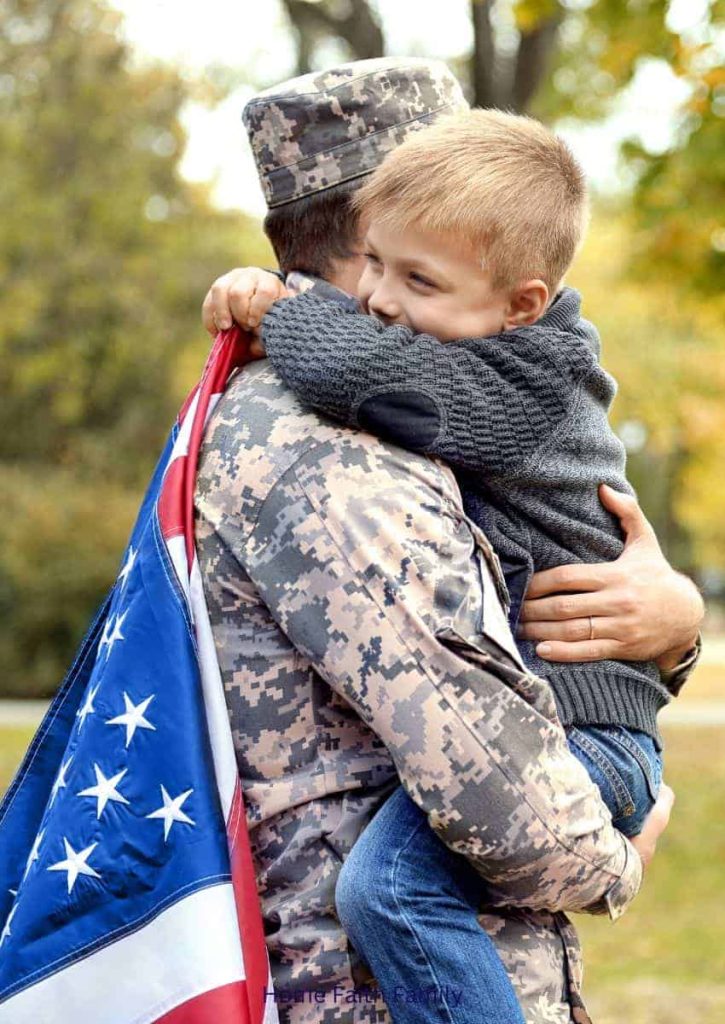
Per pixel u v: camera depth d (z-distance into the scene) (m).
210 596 2.00
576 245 2.16
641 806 2.08
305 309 2.06
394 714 1.85
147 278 22.19
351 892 1.88
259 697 1.98
